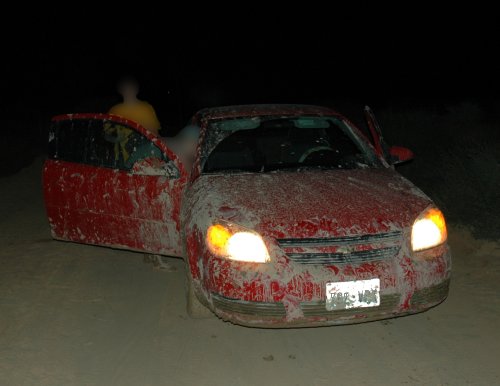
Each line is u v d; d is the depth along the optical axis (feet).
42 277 18.83
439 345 13.82
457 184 25.67
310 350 13.85
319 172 16.29
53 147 18.15
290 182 15.34
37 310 16.34
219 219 13.37
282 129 18.47
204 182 15.62
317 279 12.39
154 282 18.28
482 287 16.96
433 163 30.78
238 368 13.14
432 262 13.05
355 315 12.56
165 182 15.78
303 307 12.40
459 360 13.11
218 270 12.87
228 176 16.01
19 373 13.07
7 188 33.35
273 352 13.83
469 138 32.63
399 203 13.91
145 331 14.99
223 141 17.99
